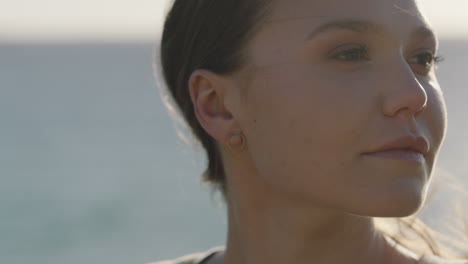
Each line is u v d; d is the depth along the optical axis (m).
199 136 2.28
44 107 46.16
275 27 1.92
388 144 1.74
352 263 1.98
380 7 1.85
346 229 1.96
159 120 37.41
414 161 1.73
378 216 1.75
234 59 2.00
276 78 1.90
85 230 16.34
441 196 2.48
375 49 1.84
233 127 2.04
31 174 22.88
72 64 107.06
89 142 30.14
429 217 2.32
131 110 42.69
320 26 1.85
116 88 61.66
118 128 34.50
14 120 39.31
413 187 1.72
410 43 1.87
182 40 2.21
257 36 1.95
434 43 1.92
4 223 17.16
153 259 13.70
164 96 2.47
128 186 20.09
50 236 16.00
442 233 2.23
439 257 2.06
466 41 149.62
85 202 18.75
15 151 28.14
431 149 1.80
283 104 1.88
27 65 104.44
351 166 1.78
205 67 2.10
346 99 1.79
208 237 14.70
